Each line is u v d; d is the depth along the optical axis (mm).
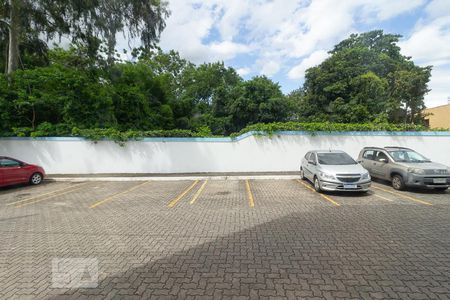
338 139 13711
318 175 8883
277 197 8391
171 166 13953
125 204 7730
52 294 3162
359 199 7934
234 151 13922
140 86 21719
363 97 21328
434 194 8484
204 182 11586
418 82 23312
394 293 3064
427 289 3139
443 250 4250
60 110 14133
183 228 5504
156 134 14070
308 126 13734
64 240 4930
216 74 36969
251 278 3441
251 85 28688
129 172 13875
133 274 3598
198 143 13938
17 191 10039
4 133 13273
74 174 13539
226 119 28859
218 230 5344
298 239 4793
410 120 26000
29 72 13672
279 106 27938
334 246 4453
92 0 13930
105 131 13664
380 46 30859
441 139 13398
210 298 3006
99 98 15133
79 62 20281
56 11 14539
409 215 6219
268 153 13875
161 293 3123
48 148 13609
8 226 5859
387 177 9602
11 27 14398
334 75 22750
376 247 4391
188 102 26078
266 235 5020
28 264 3977
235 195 8797
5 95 13164
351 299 2955
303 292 3104
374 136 13594
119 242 4777
